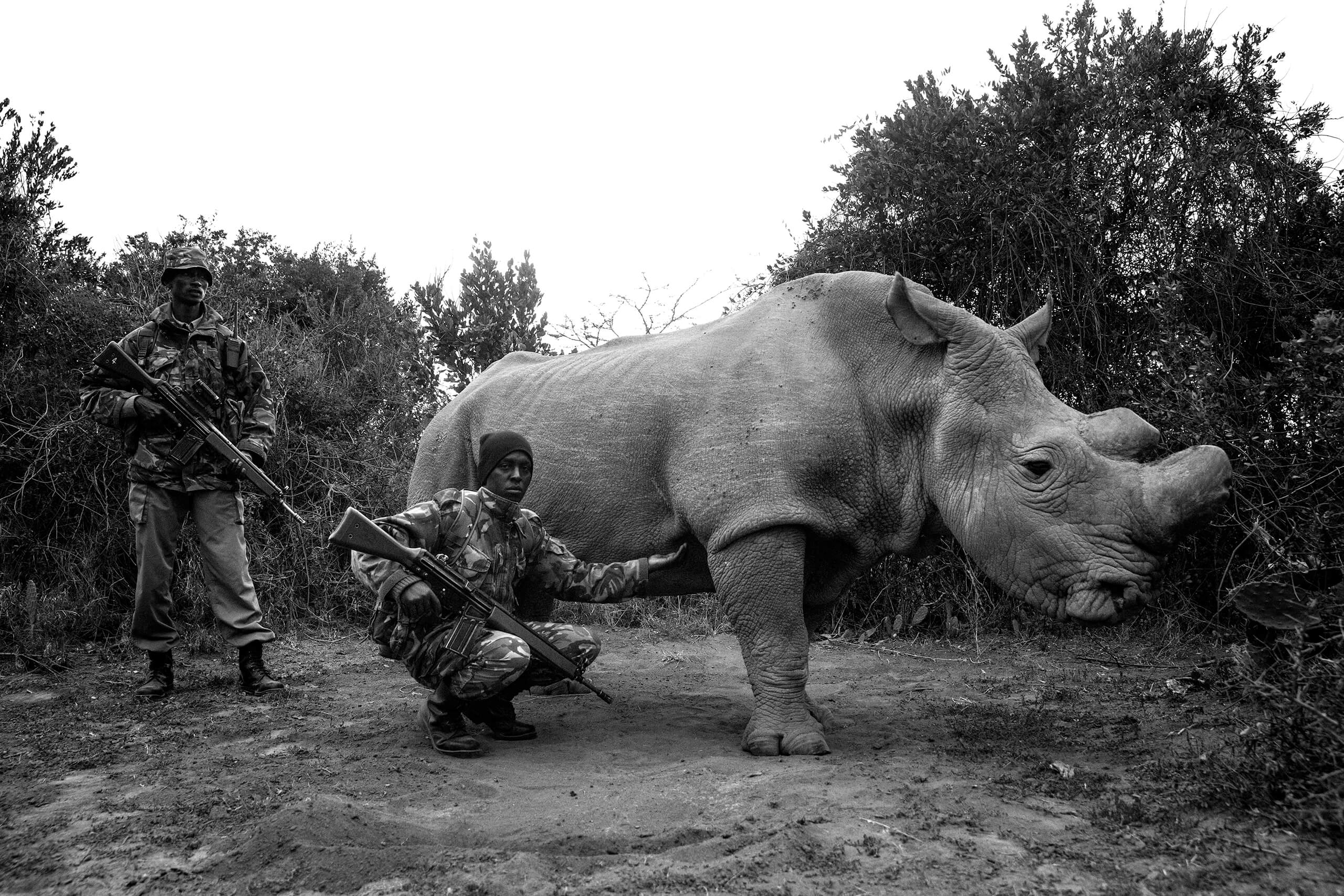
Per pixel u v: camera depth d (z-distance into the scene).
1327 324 4.86
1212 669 5.43
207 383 5.54
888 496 4.57
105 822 3.44
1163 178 7.29
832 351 4.69
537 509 5.09
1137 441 4.11
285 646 7.11
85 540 7.46
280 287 11.03
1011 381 4.29
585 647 4.54
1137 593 3.93
